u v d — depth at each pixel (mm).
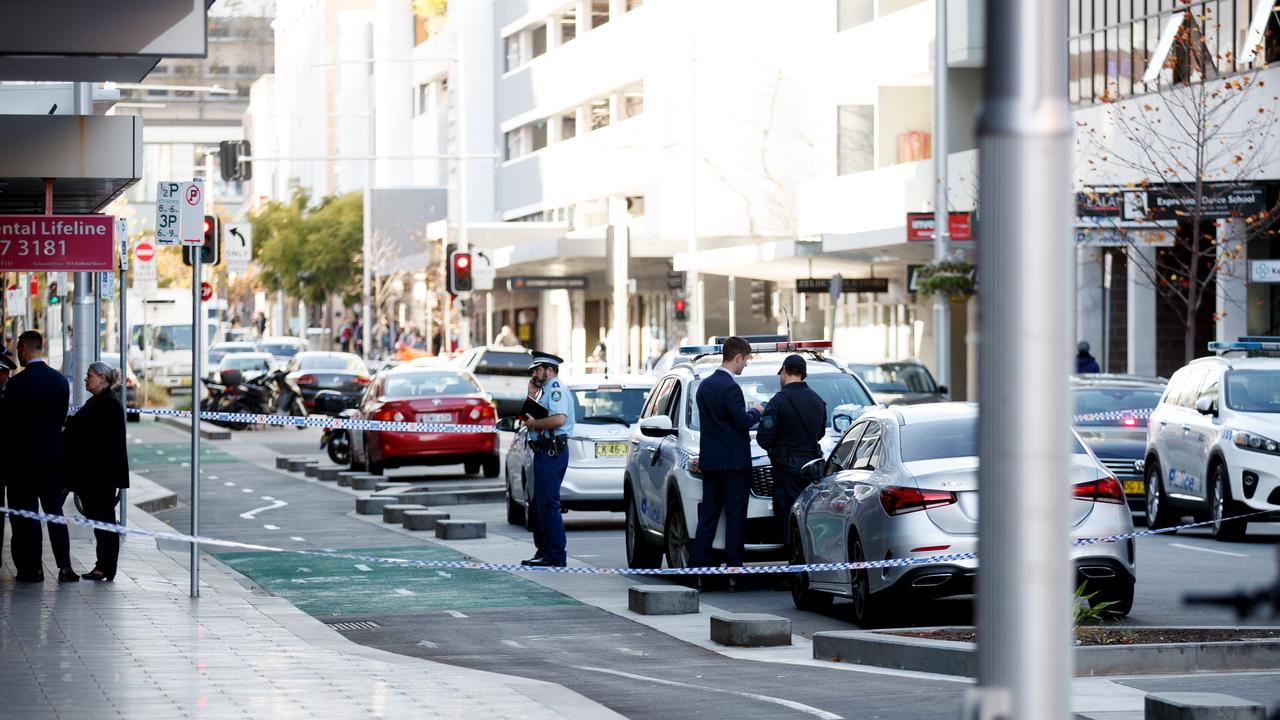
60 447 20141
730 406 19734
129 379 67000
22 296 47250
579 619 18516
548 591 20859
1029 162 4773
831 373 22703
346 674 13680
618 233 61812
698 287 67188
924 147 60781
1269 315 41656
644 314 86625
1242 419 25453
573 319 94562
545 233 94500
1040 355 4758
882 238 50375
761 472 20672
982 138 4844
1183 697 10742
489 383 53000
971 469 16578
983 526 4812
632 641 16891
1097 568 16641
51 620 16938
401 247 113188
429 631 17703
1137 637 14695
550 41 98312
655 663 15375
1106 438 29625
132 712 11789
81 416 20203
